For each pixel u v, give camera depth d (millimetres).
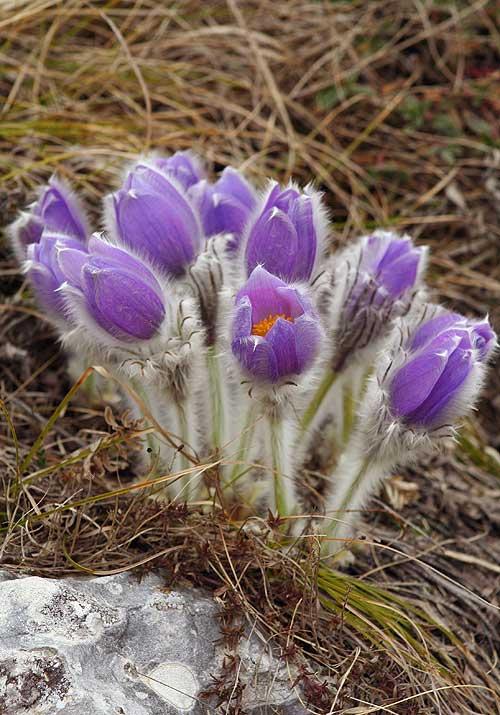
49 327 597
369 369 525
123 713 431
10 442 543
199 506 504
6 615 440
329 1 790
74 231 535
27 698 424
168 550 474
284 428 491
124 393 543
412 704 476
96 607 451
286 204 477
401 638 499
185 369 487
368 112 739
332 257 535
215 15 767
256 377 463
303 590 484
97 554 478
